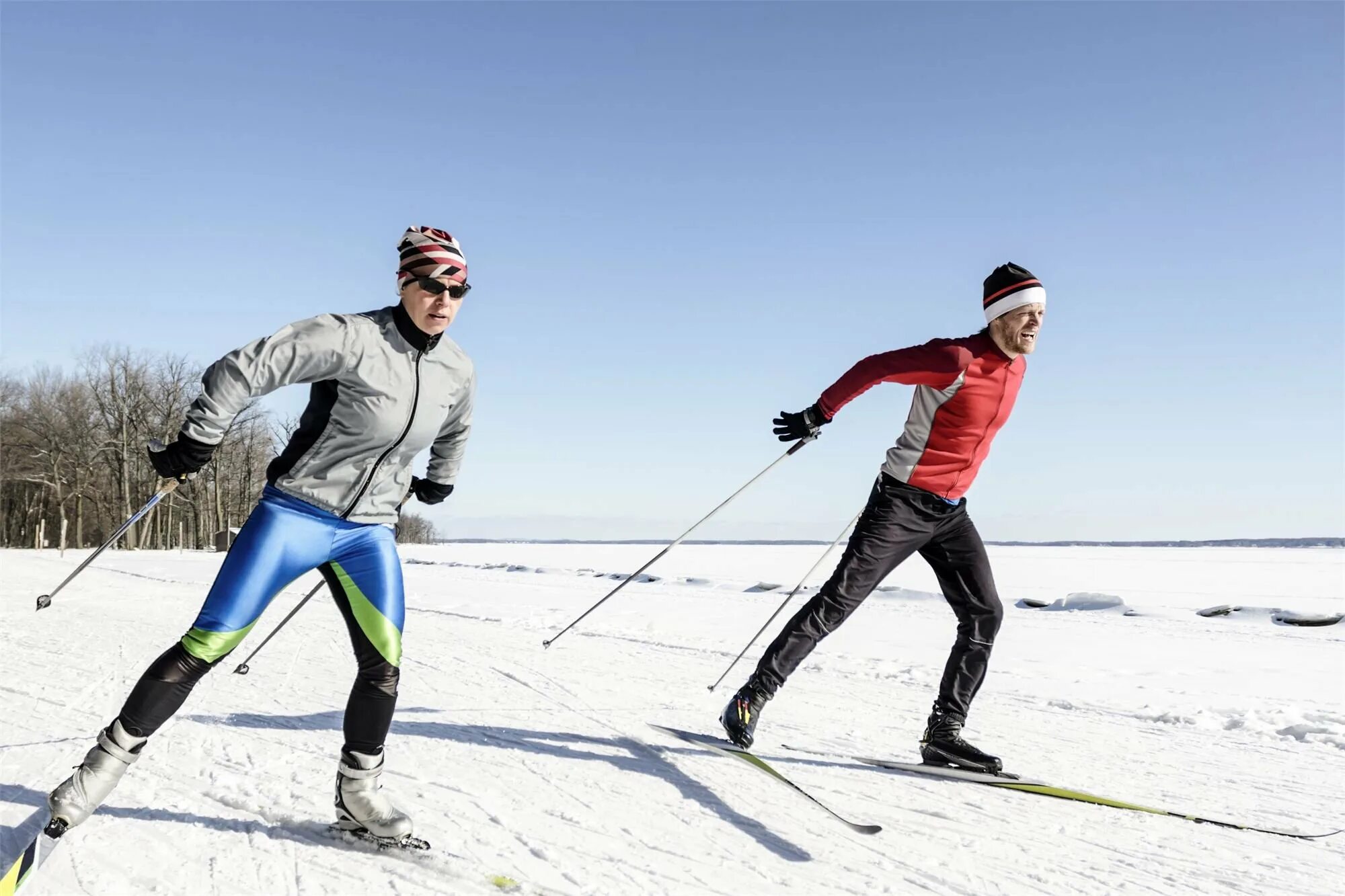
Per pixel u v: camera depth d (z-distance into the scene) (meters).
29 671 5.21
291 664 5.70
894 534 3.71
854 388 3.55
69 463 48.66
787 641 3.71
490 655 6.56
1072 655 7.91
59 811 2.32
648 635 8.38
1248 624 10.31
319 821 2.75
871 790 3.48
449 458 2.87
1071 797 3.44
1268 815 3.34
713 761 3.82
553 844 2.72
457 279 2.40
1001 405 3.68
